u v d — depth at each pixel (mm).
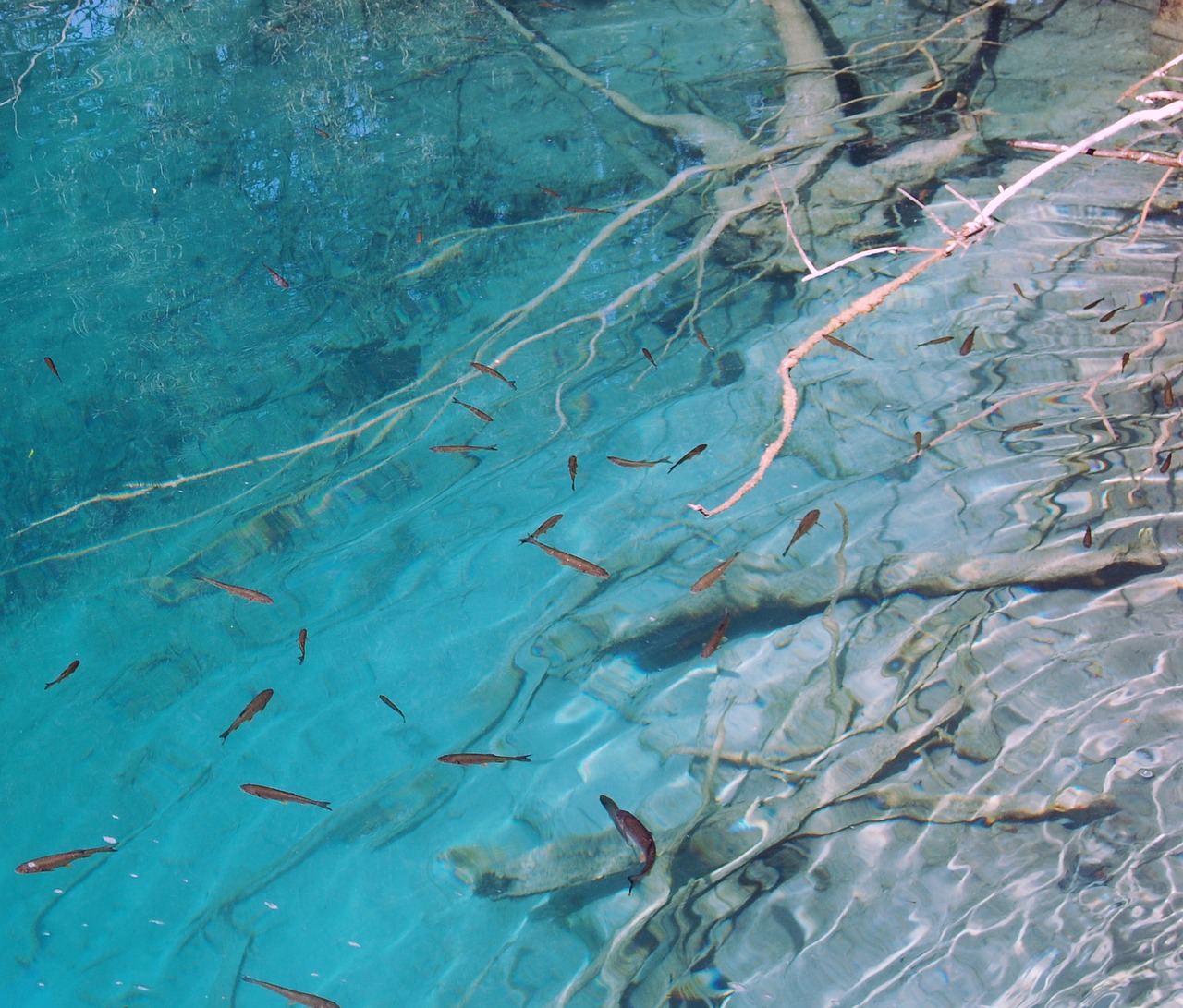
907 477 2441
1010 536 2291
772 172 3254
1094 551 2236
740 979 1754
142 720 2295
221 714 2283
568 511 2525
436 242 3215
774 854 1899
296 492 2678
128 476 2729
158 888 2020
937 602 2211
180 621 2467
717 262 3057
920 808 1928
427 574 2465
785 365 1355
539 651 2275
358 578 2482
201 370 2932
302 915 1938
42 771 2234
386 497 2650
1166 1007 1648
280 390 2887
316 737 2205
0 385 2889
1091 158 3125
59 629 2475
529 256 3154
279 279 2957
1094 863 1831
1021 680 2070
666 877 1892
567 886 1911
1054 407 2518
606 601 2334
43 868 1741
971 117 3318
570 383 2826
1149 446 2396
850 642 2174
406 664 2303
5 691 2393
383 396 2854
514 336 2955
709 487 2512
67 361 2945
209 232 3283
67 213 3340
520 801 2037
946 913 1799
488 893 1924
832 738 2037
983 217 1293
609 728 2121
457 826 2020
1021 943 1753
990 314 2764
